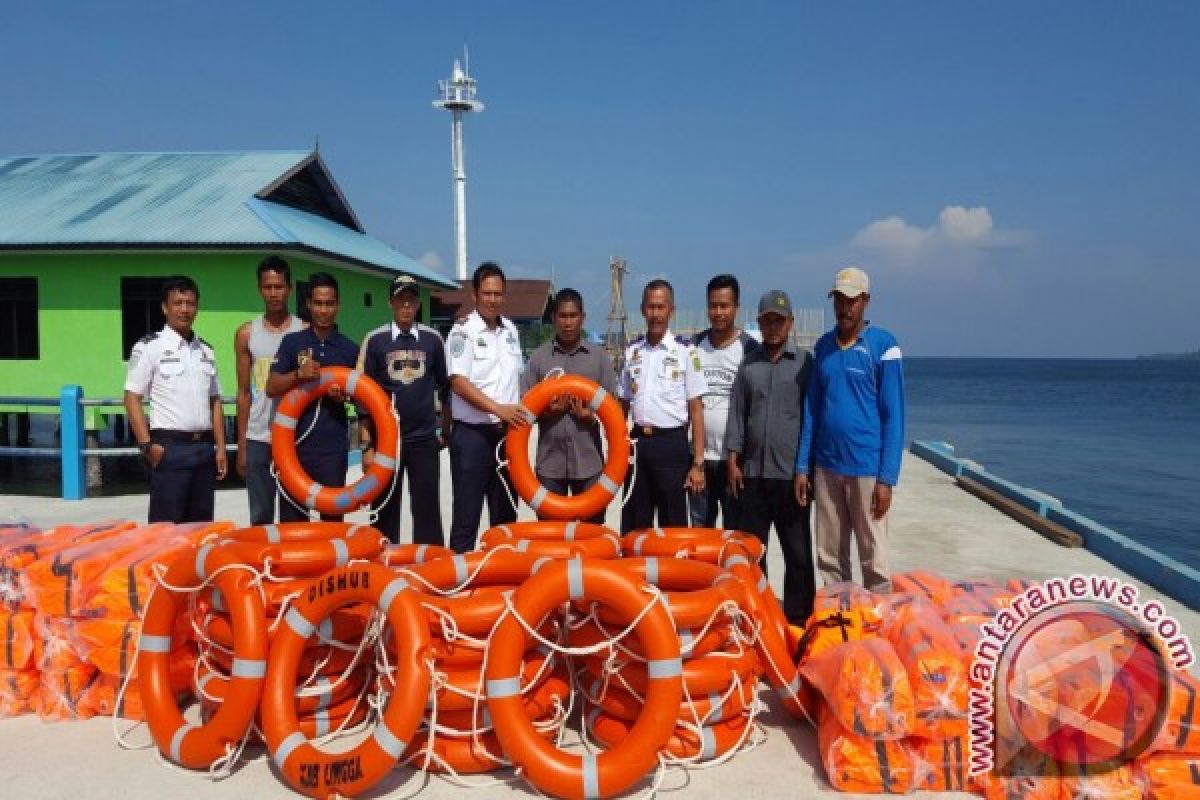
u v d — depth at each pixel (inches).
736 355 202.1
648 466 199.3
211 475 201.6
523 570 149.9
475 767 131.3
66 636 147.8
